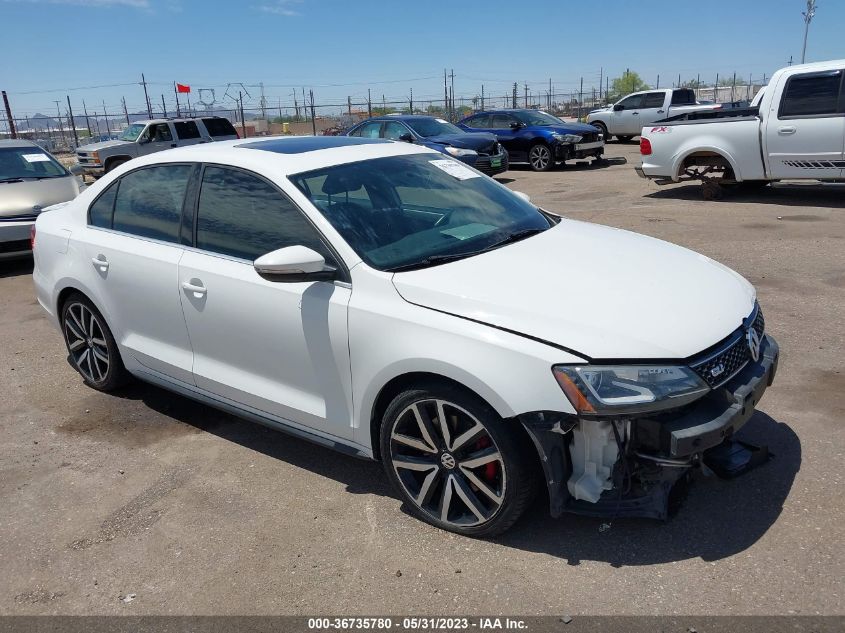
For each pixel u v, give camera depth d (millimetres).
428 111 37344
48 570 3025
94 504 3512
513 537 3012
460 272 3105
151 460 3920
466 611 2613
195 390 4008
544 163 17375
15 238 8391
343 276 3197
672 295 2996
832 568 2668
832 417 3793
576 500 2799
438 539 3055
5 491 3674
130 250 4129
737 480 3273
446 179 4039
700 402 2713
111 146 19766
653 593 2617
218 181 3787
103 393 4898
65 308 4809
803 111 9781
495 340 2729
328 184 3539
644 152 11492
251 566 2959
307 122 40125
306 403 3418
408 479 3180
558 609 2582
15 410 4680
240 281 3518
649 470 2736
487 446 2893
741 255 7383
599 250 3494
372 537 3100
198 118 21766
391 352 2961
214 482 3646
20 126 35312
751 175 10477
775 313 5512
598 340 2658
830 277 6398
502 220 3816
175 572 2957
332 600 2727
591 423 2686
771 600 2535
